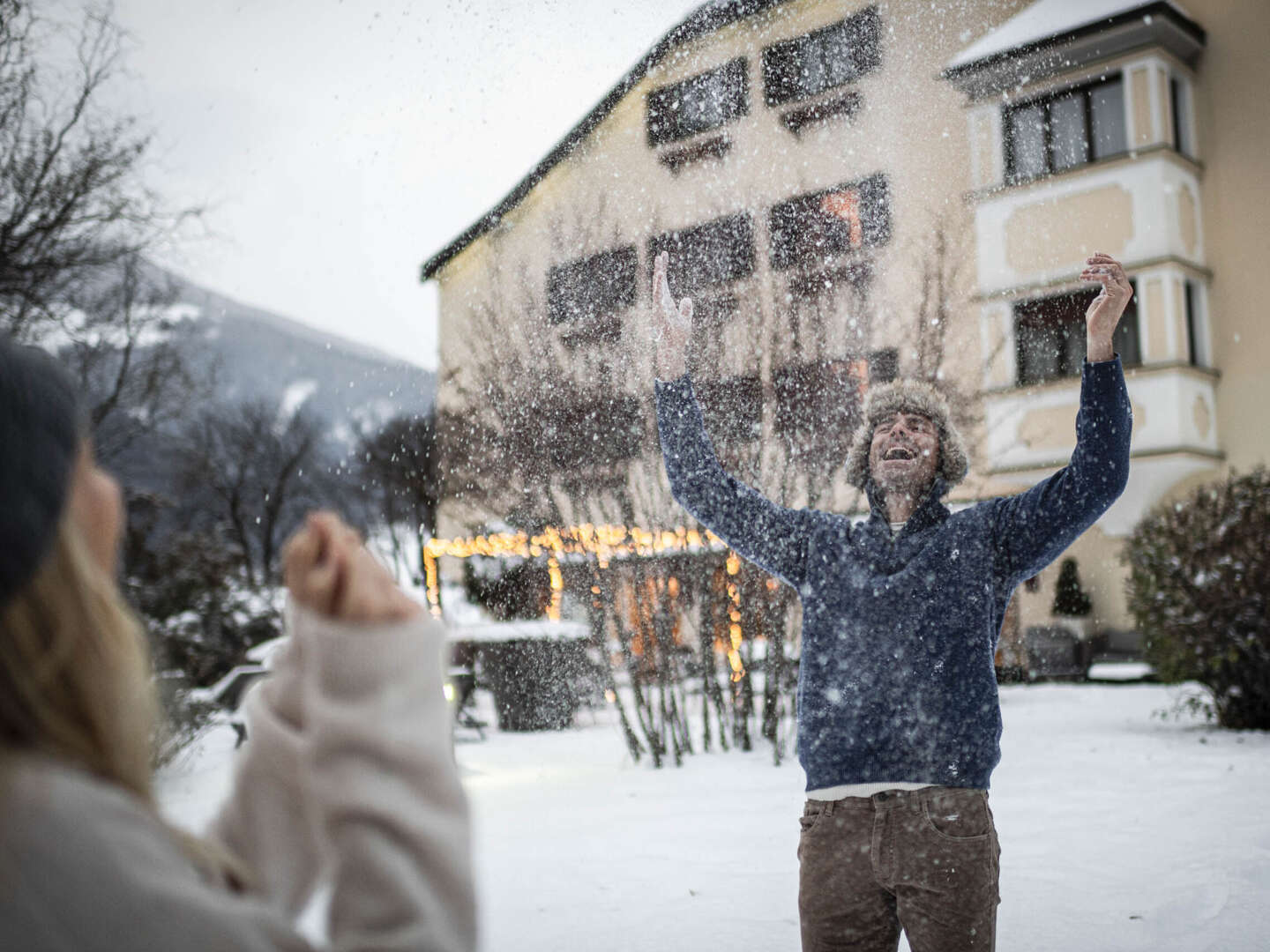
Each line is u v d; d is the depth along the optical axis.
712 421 8.78
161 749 7.00
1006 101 18.77
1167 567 9.88
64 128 10.60
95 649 0.68
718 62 14.41
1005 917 3.73
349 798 0.70
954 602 2.20
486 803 6.52
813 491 8.60
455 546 11.44
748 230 13.44
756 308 9.43
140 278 12.10
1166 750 8.36
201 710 8.16
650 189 13.12
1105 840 4.93
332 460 26.98
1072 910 3.79
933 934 2.08
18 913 0.59
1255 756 7.84
